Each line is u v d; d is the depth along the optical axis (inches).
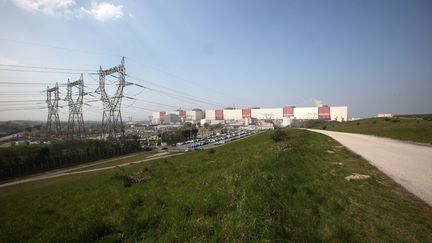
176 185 554.3
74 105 4515.3
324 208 357.7
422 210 358.0
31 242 340.5
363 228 304.3
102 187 708.0
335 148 1023.0
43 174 2402.8
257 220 268.4
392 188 458.9
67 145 3115.2
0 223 490.6
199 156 1206.9
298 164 617.6
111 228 334.3
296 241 256.8
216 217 297.9
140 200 458.9
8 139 4953.3
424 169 623.2
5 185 1957.4
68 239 311.3
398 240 279.9
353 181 498.6
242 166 541.6
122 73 3432.6
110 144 3565.5
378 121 3412.9
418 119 3031.5
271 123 7436.0
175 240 267.1
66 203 579.8
